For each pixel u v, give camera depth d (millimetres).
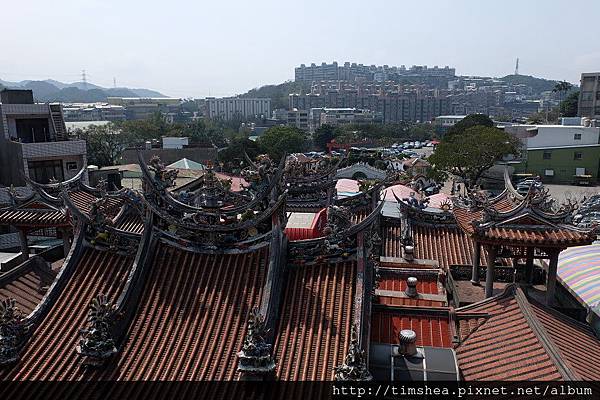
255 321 15297
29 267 27281
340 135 177250
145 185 19391
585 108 136500
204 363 16125
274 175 19016
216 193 19531
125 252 19938
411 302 24312
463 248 33594
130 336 17188
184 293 18375
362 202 39062
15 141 59344
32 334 17594
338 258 18547
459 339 20297
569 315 23781
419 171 103750
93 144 110438
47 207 34438
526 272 27469
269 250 18672
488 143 87562
